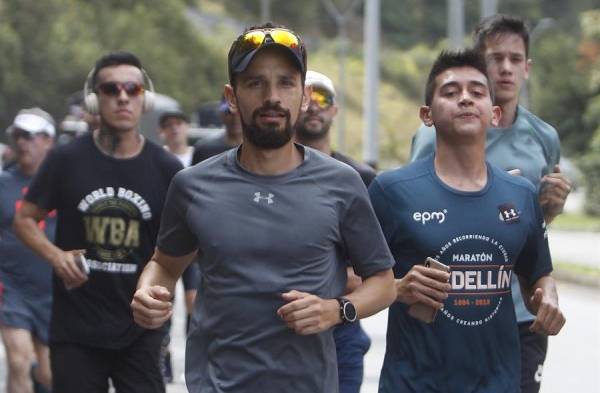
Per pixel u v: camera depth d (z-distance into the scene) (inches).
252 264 529.7
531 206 629.0
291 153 541.3
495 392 615.2
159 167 760.3
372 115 2859.3
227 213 533.3
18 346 1000.9
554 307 613.6
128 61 762.8
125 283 750.5
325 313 523.2
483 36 758.5
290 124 530.3
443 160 627.8
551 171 757.9
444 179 625.0
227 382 530.6
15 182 1015.6
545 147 752.3
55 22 6594.5
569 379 1224.8
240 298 528.7
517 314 712.4
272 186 535.5
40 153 1011.9
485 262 617.3
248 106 528.4
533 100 4648.1
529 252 636.1
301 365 530.6
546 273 639.1
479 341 615.5
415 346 612.7
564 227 3710.6
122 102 753.0
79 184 753.6
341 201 538.6
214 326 533.3
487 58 754.8
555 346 1446.9
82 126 1745.8
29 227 760.3
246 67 524.7
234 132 970.7
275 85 526.6
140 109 762.2
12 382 1004.6
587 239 3299.7
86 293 746.8
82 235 756.6
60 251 747.4
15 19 6451.8
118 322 745.6
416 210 617.9
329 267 536.4
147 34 7632.9
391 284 553.0
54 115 6486.2
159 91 7519.7
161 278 566.6
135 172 756.0
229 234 531.2
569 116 4603.8
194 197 540.1
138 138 765.9
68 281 737.6
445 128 623.5
